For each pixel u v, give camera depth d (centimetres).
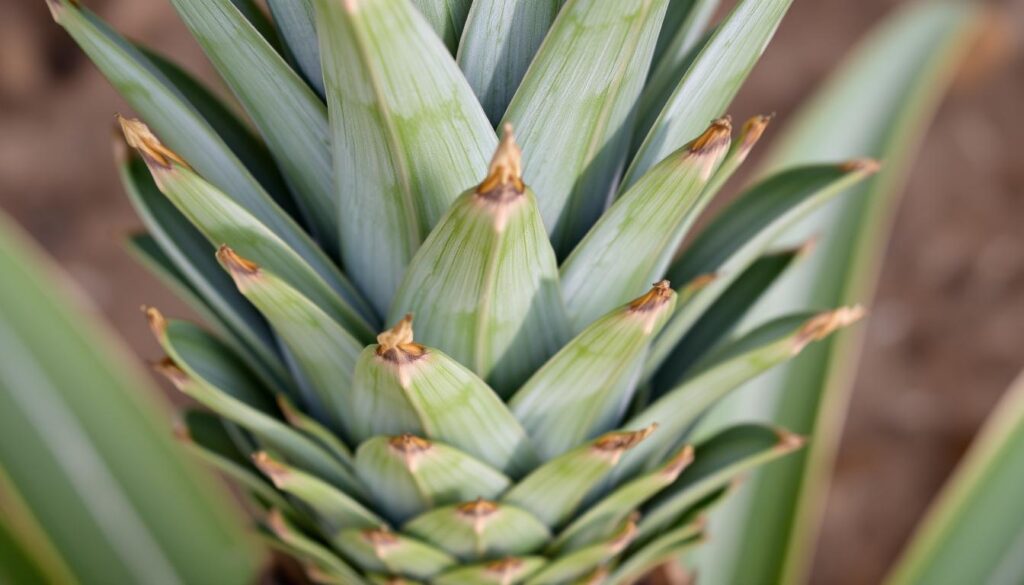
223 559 36
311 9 24
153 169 24
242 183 25
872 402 71
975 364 72
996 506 35
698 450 29
